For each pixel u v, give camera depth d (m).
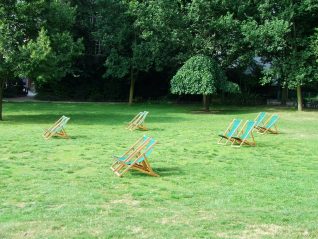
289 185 10.39
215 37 33.16
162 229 7.06
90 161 13.06
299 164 13.17
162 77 42.59
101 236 6.71
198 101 42.03
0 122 22.89
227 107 36.06
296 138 18.89
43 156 13.75
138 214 7.91
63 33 24.48
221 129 21.45
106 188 9.90
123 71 35.59
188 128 21.78
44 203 8.59
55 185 10.08
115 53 35.84
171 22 33.12
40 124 22.16
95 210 8.12
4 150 14.66
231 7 33.16
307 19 31.44
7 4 22.94
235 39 32.66
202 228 7.14
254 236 6.82
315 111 32.38
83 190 9.67
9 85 42.03
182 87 30.73
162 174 11.51
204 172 11.84
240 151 15.41
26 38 23.75
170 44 34.06
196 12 32.47
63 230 6.98
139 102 41.22
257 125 20.56
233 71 39.16
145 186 10.16
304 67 30.66
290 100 41.97
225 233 6.93
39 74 22.86
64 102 39.09
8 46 22.36
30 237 6.66
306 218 7.75
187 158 13.92
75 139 17.44
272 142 17.66
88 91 42.56
